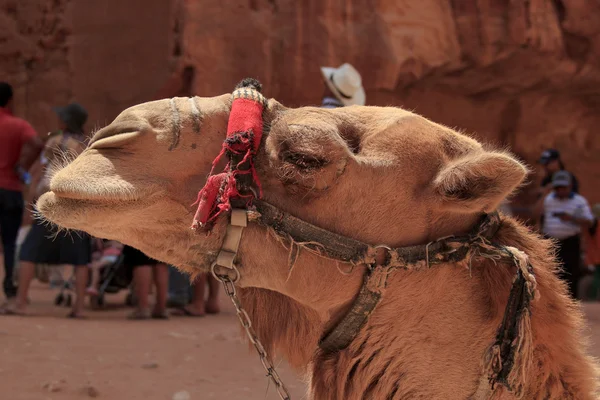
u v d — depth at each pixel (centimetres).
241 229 292
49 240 1013
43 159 944
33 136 1038
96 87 2061
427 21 1888
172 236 294
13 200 1034
